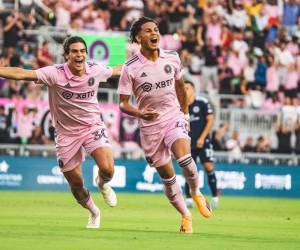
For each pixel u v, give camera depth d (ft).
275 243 53.83
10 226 61.16
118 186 124.47
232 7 143.02
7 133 121.08
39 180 121.60
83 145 59.16
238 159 129.39
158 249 46.91
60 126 59.52
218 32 140.46
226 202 111.04
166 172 59.16
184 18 139.95
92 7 136.36
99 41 121.39
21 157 120.88
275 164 129.49
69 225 63.77
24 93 123.34
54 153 122.93
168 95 59.11
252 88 137.49
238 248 49.26
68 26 134.62
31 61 128.67
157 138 59.00
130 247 47.60
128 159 123.95
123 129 123.44
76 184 60.23
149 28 57.67
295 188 129.90
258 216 85.35
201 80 136.77
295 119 131.23
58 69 57.93
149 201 104.99
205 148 97.55
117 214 80.07
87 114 59.00
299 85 140.36
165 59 58.95
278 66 140.26
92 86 58.70
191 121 97.25
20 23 130.11
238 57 138.92
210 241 53.47
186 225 59.77
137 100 59.88
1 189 120.57
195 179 58.44
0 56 127.85
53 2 134.31
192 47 138.72
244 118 129.08
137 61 58.49
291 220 80.84
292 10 147.54
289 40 143.84
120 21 137.28
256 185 128.67
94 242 49.85
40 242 48.83
